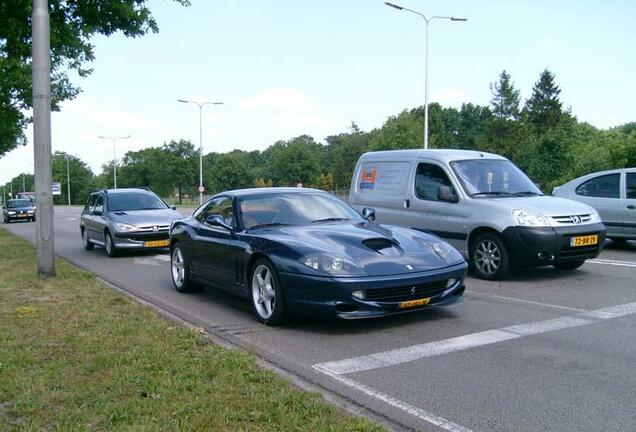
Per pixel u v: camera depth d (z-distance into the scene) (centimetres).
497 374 445
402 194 995
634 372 444
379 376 446
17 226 3073
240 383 409
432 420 362
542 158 6406
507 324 596
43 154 916
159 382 409
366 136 8262
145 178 8794
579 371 448
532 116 8638
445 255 618
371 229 659
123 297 739
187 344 507
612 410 372
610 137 9219
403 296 573
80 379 423
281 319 602
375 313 556
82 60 1559
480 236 862
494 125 8262
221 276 712
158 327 569
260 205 716
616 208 1177
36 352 491
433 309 670
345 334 574
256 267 635
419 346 525
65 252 1502
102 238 1403
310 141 12525
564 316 625
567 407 379
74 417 355
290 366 475
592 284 807
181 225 835
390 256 589
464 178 914
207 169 8644
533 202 857
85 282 865
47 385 412
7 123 1656
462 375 445
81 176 12556
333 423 342
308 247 585
